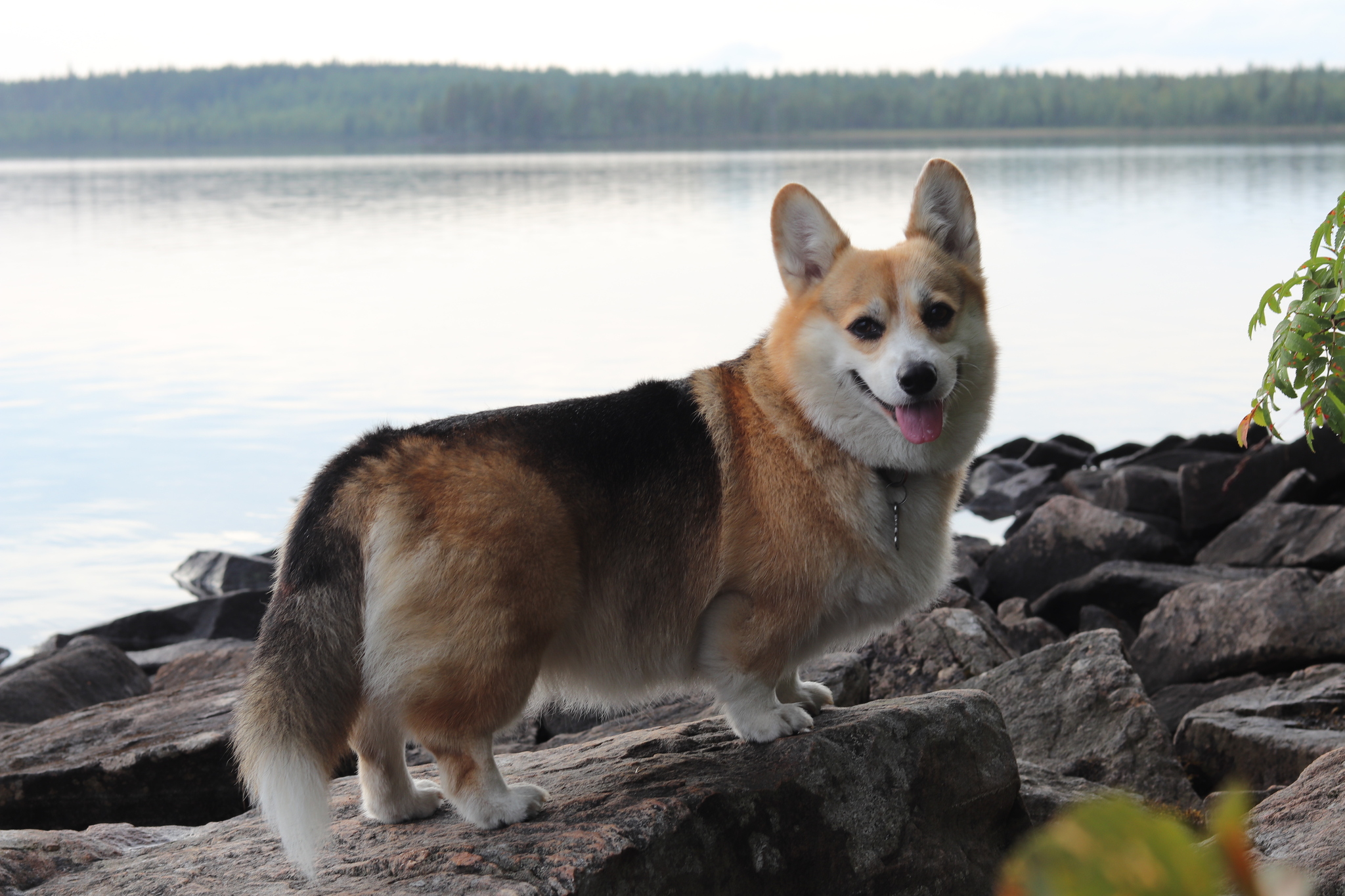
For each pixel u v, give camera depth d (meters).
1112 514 8.28
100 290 24.28
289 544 3.22
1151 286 22.64
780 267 3.79
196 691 6.01
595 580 3.41
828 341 3.51
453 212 44.41
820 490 3.45
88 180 77.62
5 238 35.69
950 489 3.70
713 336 18.22
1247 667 5.77
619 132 176.38
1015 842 3.87
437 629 3.10
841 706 4.72
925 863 3.53
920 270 3.57
